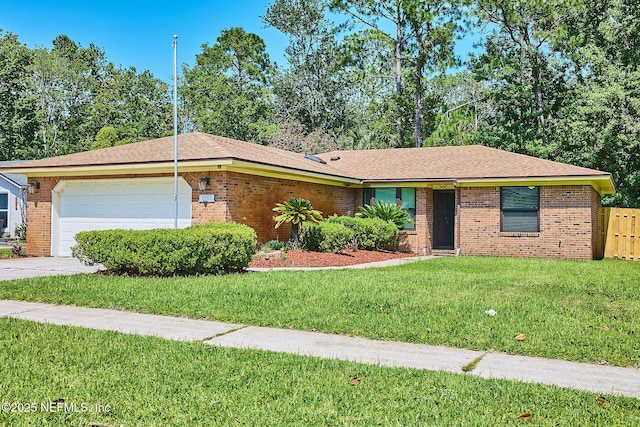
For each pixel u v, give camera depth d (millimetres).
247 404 4418
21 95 45656
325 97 44406
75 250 11977
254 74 47938
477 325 7160
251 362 5574
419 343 6527
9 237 26641
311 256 15539
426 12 33406
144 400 4480
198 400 4488
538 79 30625
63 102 53156
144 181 16094
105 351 5930
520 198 18672
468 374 5293
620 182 26922
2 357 5641
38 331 6824
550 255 18156
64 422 4055
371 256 17391
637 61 26266
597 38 29453
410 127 38844
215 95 45094
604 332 6844
